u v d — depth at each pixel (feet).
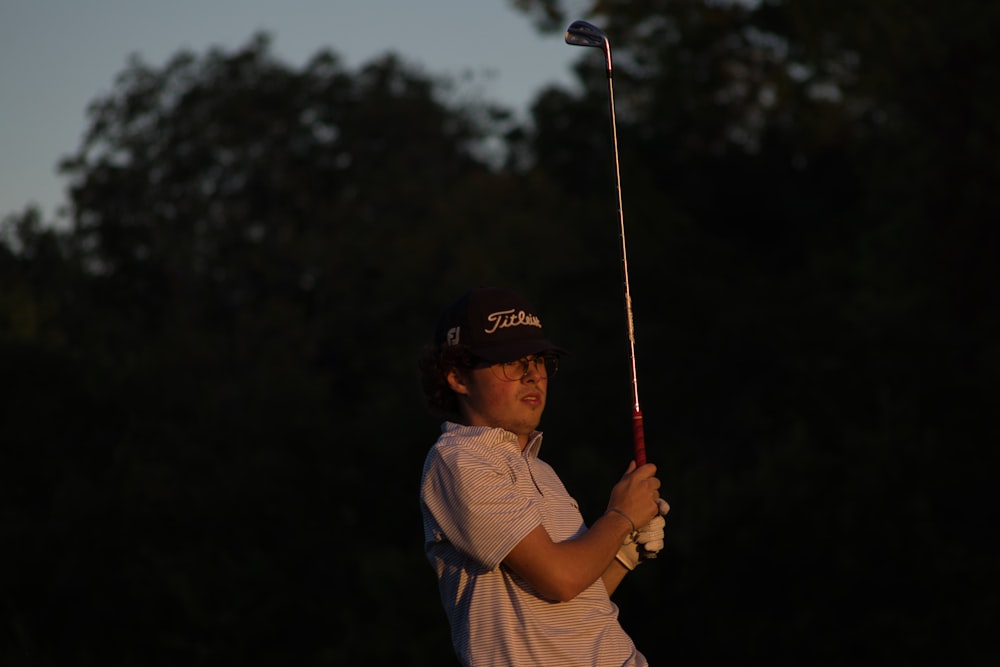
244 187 526.16
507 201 435.12
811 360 268.41
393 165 504.84
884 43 280.31
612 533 38.55
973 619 214.28
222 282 497.05
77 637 281.13
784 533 227.81
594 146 424.46
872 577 221.87
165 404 340.80
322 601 279.90
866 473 228.84
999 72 260.21
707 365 287.48
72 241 507.30
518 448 40.11
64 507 294.05
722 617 228.43
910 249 272.31
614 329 303.68
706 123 363.97
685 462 277.03
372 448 303.27
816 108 342.23
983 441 238.68
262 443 310.65
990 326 256.52
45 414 325.01
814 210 350.64
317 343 434.71
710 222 357.20
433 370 40.70
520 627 37.70
